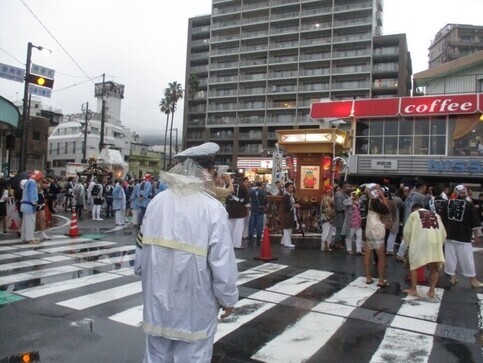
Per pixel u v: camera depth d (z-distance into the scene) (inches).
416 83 1232.2
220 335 195.6
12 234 526.0
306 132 641.0
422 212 279.1
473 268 311.1
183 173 105.5
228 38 3144.7
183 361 97.6
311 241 525.3
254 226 516.1
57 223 677.3
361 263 389.4
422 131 1011.9
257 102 3034.0
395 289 294.5
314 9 2923.2
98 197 753.6
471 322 225.3
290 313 232.2
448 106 959.6
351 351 181.2
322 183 641.6
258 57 3085.6
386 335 201.9
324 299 262.7
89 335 189.8
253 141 3046.3
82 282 287.0
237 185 452.8
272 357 172.2
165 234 98.6
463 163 943.0
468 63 1113.4
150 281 99.5
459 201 314.5
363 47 2787.9
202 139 3211.1
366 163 1037.8
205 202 101.3
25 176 561.9
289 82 2962.6
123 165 1224.8
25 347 175.3
